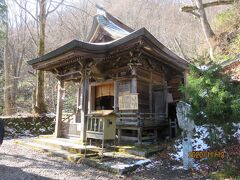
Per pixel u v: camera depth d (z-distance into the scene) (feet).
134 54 30.96
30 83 92.17
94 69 33.96
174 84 43.16
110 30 37.17
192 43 85.76
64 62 32.07
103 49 28.81
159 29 107.24
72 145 27.96
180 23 102.89
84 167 21.90
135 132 33.04
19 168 20.80
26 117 45.85
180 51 84.58
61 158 25.21
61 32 91.56
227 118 18.85
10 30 81.51
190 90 19.84
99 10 41.27
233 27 51.24
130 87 32.42
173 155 24.76
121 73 34.04
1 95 71.87
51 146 29.71
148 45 28.86
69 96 76.43
